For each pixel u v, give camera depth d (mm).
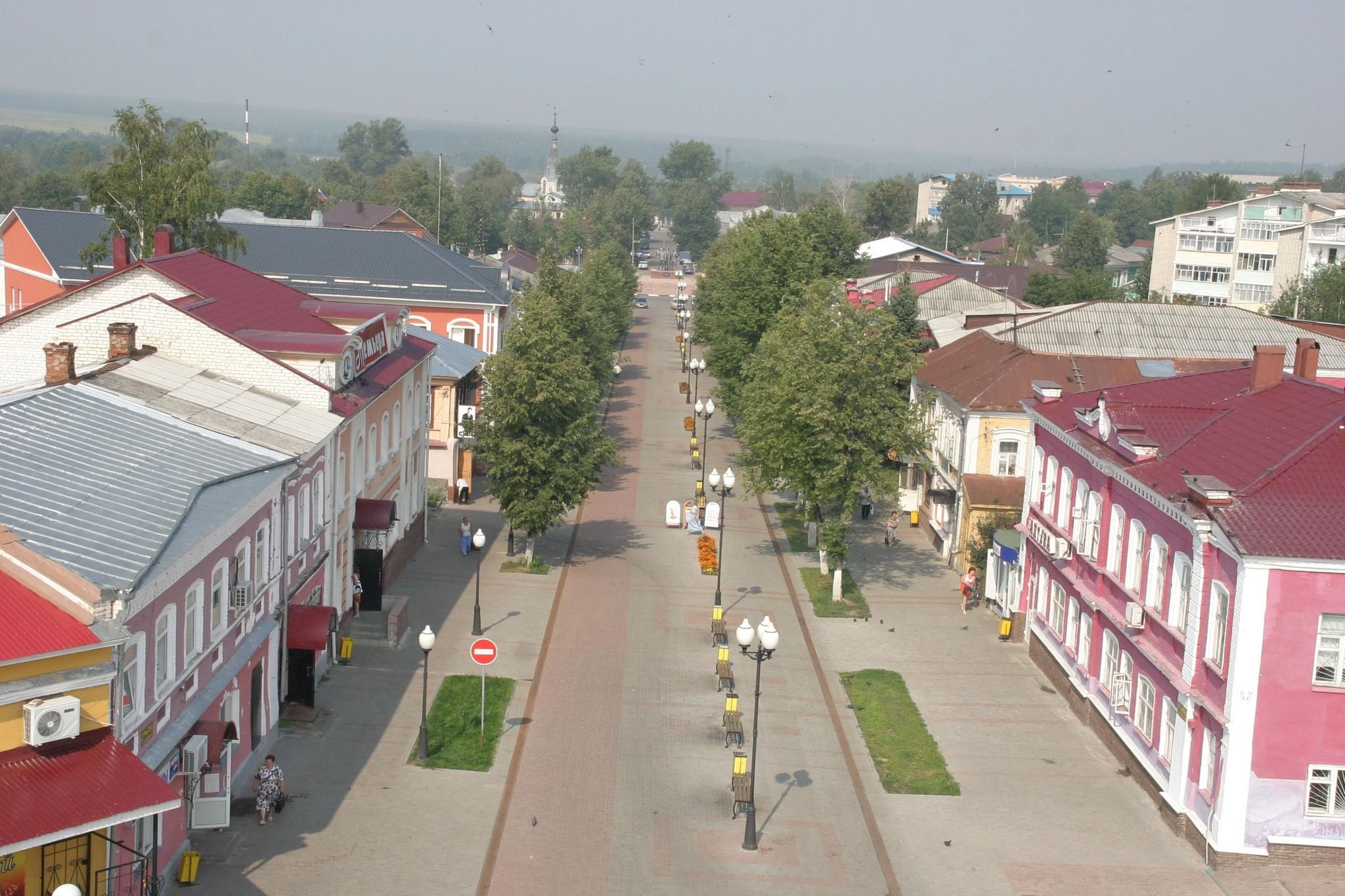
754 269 77938
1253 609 26312
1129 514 33469
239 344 36812
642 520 60562
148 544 23719
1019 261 183125
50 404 29578
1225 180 164125
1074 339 62625
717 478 57875
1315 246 107750
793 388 49500
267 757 28281
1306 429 29656
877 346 48812
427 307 83938
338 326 47781
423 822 28531
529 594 47312
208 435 31516
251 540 29859
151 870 23641
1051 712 37250
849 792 31359
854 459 48406
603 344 87688
